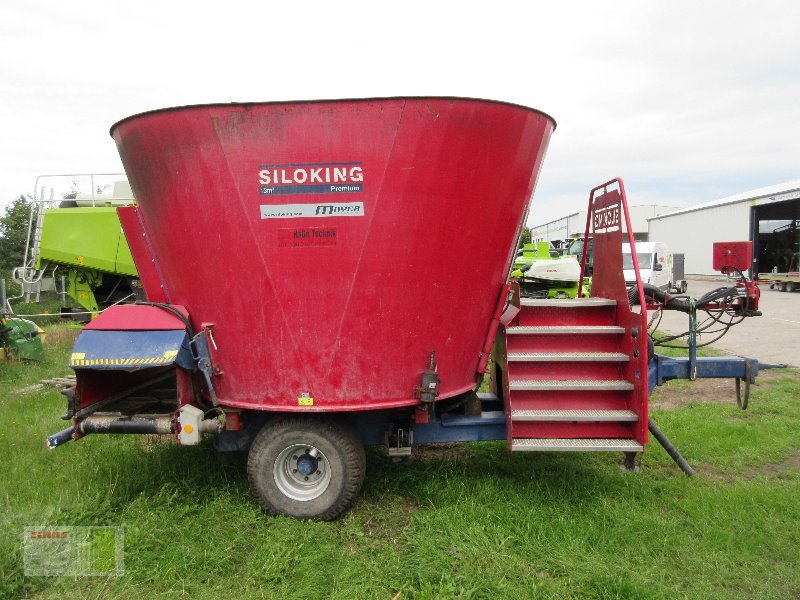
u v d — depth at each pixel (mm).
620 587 3076
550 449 3959
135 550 3434
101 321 3840
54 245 10539
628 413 4059
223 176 3592
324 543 3545
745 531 3738
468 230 3789
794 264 25297
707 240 34156
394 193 3576
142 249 4168
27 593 3127
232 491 4270
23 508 3939
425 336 3811
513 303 4508
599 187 4945
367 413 4137
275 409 3766
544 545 3525
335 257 3623
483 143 3678
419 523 3793
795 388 7480
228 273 3715
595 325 4508
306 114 3490
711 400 7070
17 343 9023
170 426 3844
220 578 3260
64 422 5914
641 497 4230
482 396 4859
